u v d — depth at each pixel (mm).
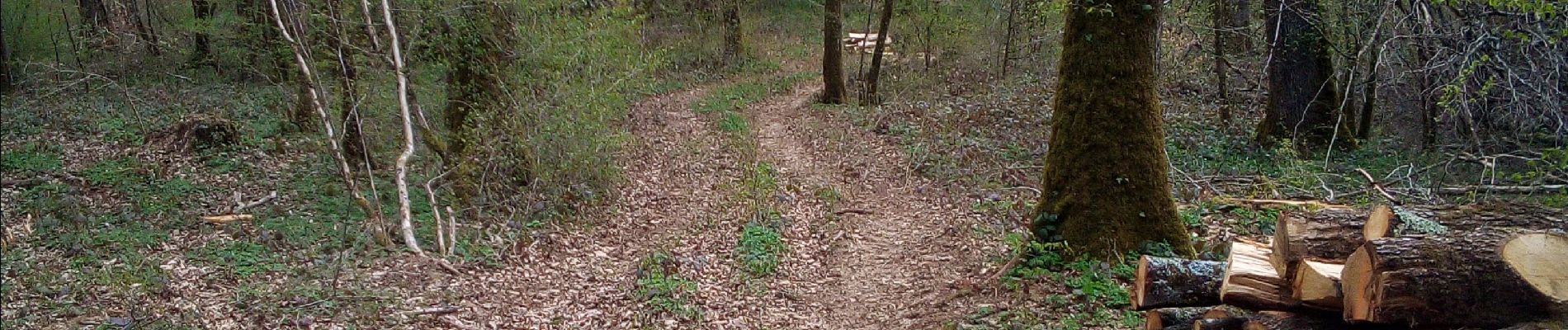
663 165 15617
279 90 16938
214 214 11391
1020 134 16547
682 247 10555
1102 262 7879
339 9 11383
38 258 9203
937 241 10312
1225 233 9211
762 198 12883
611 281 9266
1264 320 4879
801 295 8812
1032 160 14492
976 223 10852
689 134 19125
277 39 12812
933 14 25922
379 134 13773
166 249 9688
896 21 29047
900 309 8227
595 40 12812
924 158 14945
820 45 38188
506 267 9562
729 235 10977
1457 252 4078
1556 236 4141
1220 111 17062
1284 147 13148
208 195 12414
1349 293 4273
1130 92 8000
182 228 10594
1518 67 9438
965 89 24016
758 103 25781
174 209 11500
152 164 13875
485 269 9438
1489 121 10523
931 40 27156
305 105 15727
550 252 10219
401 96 10898
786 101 26359
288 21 12055
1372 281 4117
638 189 13766
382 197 12227
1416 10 10195
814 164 16031
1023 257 8383
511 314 8188
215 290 8305
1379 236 4520
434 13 11273
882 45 24281
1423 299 4016
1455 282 3994
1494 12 9391
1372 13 11742
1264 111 17359
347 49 12125
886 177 14383
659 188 13945
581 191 12352
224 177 13430
